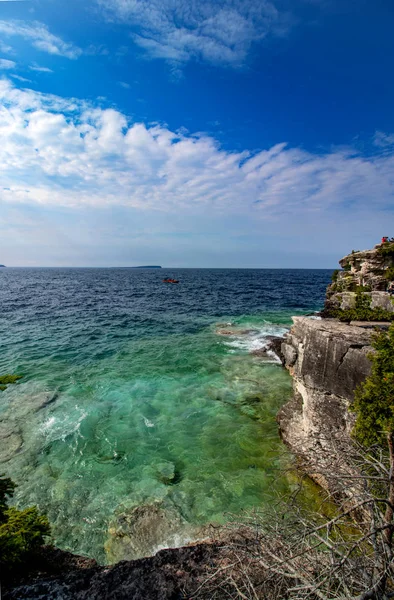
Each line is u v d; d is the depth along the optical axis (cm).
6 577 535
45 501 917
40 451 1139
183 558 572
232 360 2131
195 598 476
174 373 1898
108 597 486
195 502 910
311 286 9025
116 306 4816
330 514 806
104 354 2284
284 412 1284
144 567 552
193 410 1445
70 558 643
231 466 1066
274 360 2116
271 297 6078
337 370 959
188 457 1116
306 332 1101
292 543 451
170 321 3575
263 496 925
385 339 739
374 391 697
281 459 1059
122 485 983
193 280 11812
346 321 1942
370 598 349
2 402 1499
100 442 1198
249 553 468
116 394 1603
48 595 489
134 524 834
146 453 1139
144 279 12688
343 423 937
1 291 6769
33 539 575
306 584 372
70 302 5181
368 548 484
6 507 646
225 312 4259
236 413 1420
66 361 2120
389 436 540
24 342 2592
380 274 2838
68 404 1488
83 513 875
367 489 459
